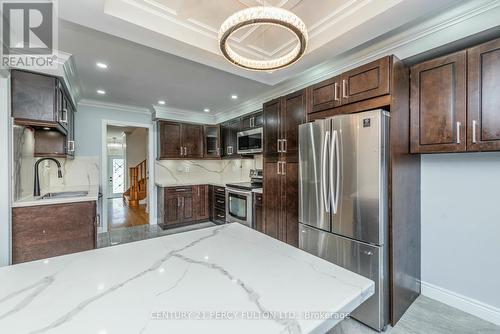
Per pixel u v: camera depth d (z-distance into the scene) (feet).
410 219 6.93
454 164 6.88
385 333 5.84
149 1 5.83
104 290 2.60
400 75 6.36
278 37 7.56
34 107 7.31
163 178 16.22
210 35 7.41
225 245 4.04
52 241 7.67
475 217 6.53
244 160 15.79
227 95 12.35
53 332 1.97
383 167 5.95
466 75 5.68
